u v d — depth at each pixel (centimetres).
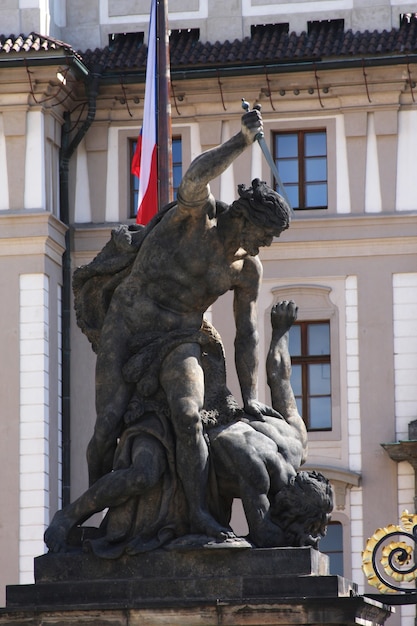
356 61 4553
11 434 4372
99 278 1272
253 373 1265
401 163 4619
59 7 4734
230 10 4666
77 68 4512
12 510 4328
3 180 4503
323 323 4597
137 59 4644
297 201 4641
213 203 1233
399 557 1325
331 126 4634
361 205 4619
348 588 1174
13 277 4450
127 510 1197
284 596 1141
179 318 1242
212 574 1161
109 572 1180
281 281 4603
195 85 4631
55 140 4578
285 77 4609
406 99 4619
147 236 1248
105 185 4662
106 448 1227
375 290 4588
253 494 1191
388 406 4531
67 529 1202
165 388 1213
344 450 4522
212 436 1208
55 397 4453
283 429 1241
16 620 1167
